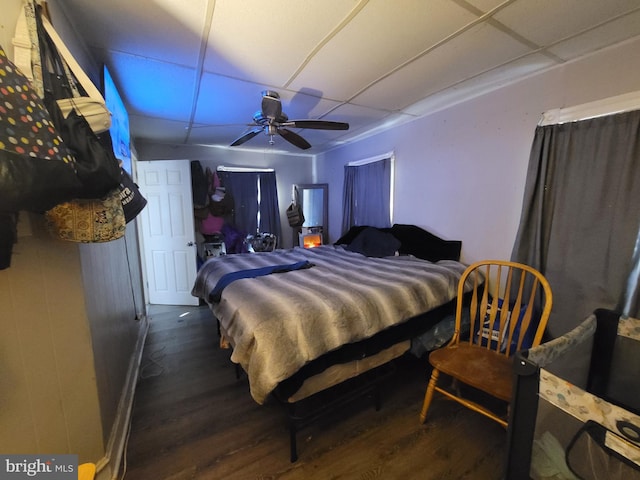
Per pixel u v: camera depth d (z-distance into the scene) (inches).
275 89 85.7
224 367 86.6
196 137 142.4
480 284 87.8
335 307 57.2
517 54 66.7
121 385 65.6
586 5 49.9
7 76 26.0
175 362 89.4
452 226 102.7
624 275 60.1
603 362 50.9
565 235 69.3
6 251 31.2
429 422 63.0
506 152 84.4
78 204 36.2
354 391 62.7
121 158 72.8
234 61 68.1
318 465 52.7
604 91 64.1
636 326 47.9
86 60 61.6
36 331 39.2
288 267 88.8
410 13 51.6
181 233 142.1
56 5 45.7
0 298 35.8
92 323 47.6
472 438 58.6
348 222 159.3
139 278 115.1
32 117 27.4
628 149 59.1
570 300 68.3
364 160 144.3
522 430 38.5
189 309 138.6
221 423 63.5
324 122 83.2
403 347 71.2
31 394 39.1
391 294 65.9
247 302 59.7
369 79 79.5
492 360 58.6
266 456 54.7
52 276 40.6
